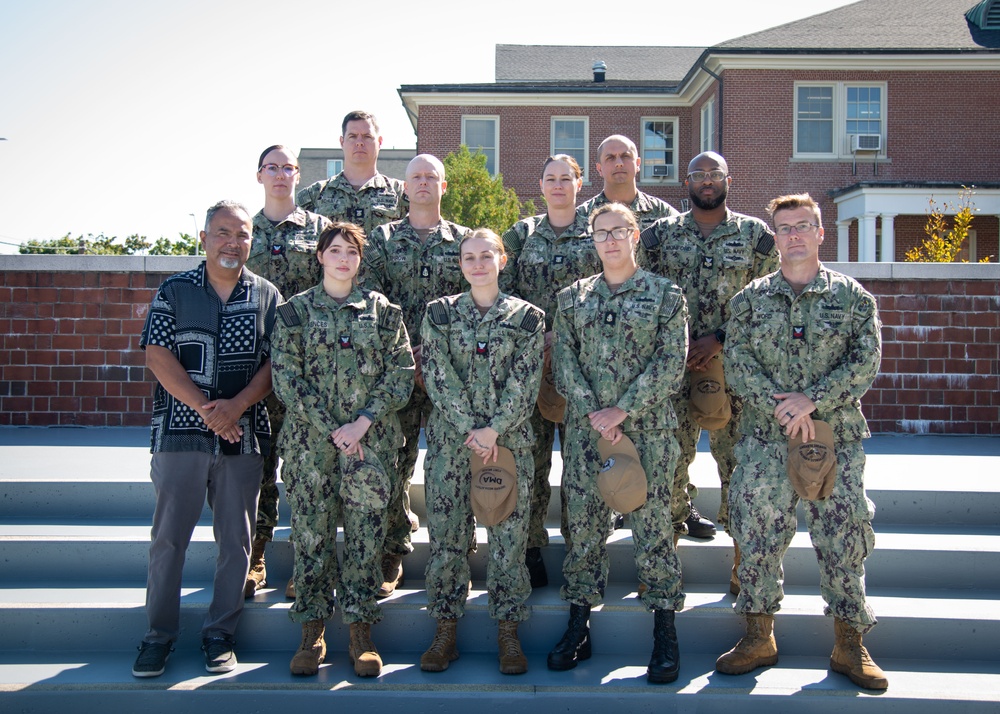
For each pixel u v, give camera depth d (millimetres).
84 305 7039
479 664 3816
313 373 3773
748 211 22297
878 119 22328
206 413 3686
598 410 3738
